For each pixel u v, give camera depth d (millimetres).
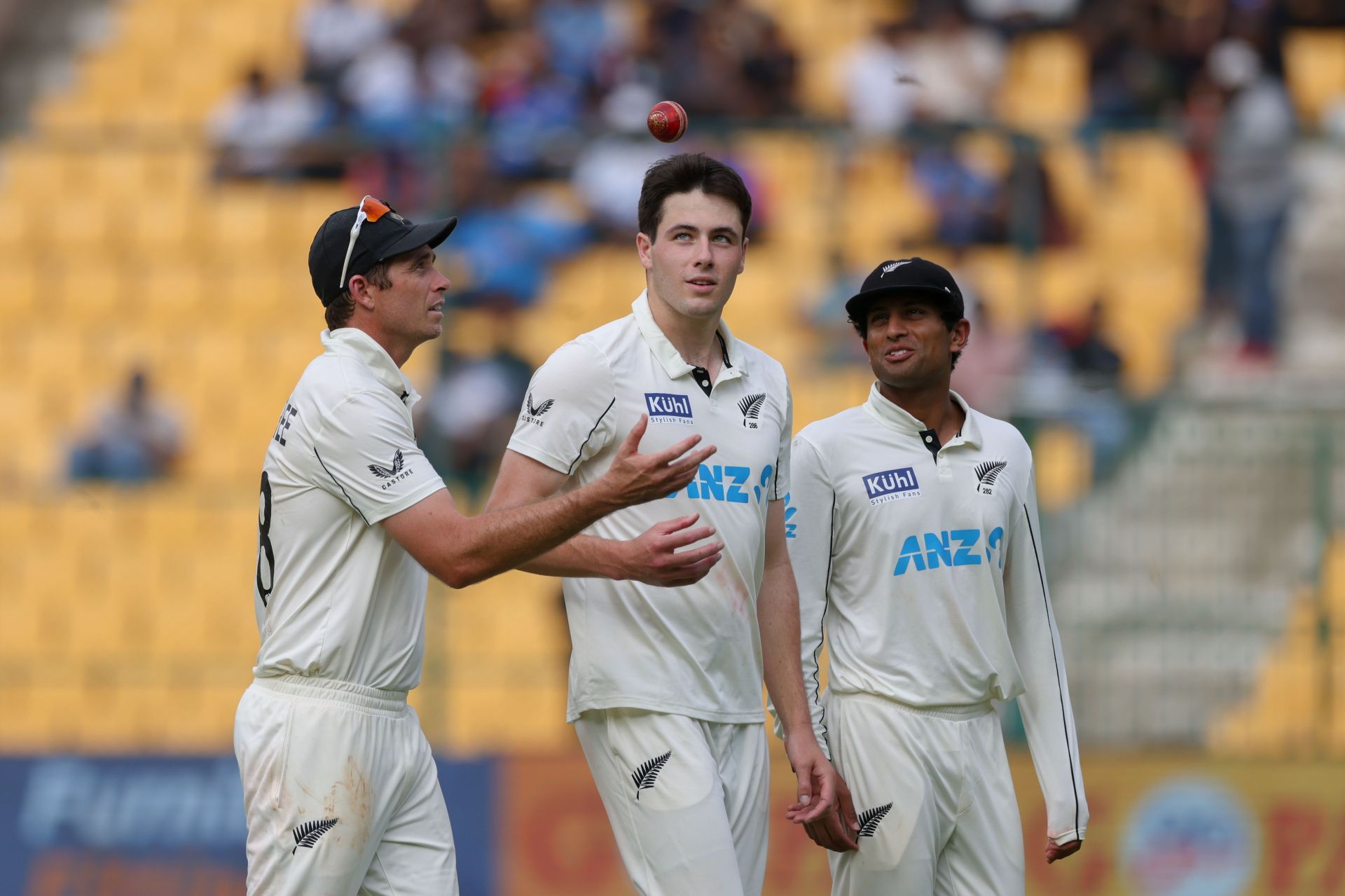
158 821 29047
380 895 15312
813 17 48188
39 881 28875
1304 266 43031
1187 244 41844
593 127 40875
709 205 15461
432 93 44469
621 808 15617
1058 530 29562
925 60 45594
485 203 38344
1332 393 38344
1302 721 29062
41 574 35375
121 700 33281
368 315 15430
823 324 37406
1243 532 29391
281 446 15141
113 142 36469
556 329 38000
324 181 44375
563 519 13664
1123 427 29750
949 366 17281
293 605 15055
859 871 17047
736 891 15148
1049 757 17359
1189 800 28484
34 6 52969
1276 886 28297
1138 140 43312
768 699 16656
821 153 41625
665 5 45906
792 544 17141
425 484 14711
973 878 17219
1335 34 47969
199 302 42531
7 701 33250
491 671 32188
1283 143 36000
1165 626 29359
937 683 17016
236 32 51625
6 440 39156
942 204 40250
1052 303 40125
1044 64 46562
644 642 15406
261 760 14961
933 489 17141
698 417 15695
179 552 35531
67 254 43812
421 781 15578
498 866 28406
